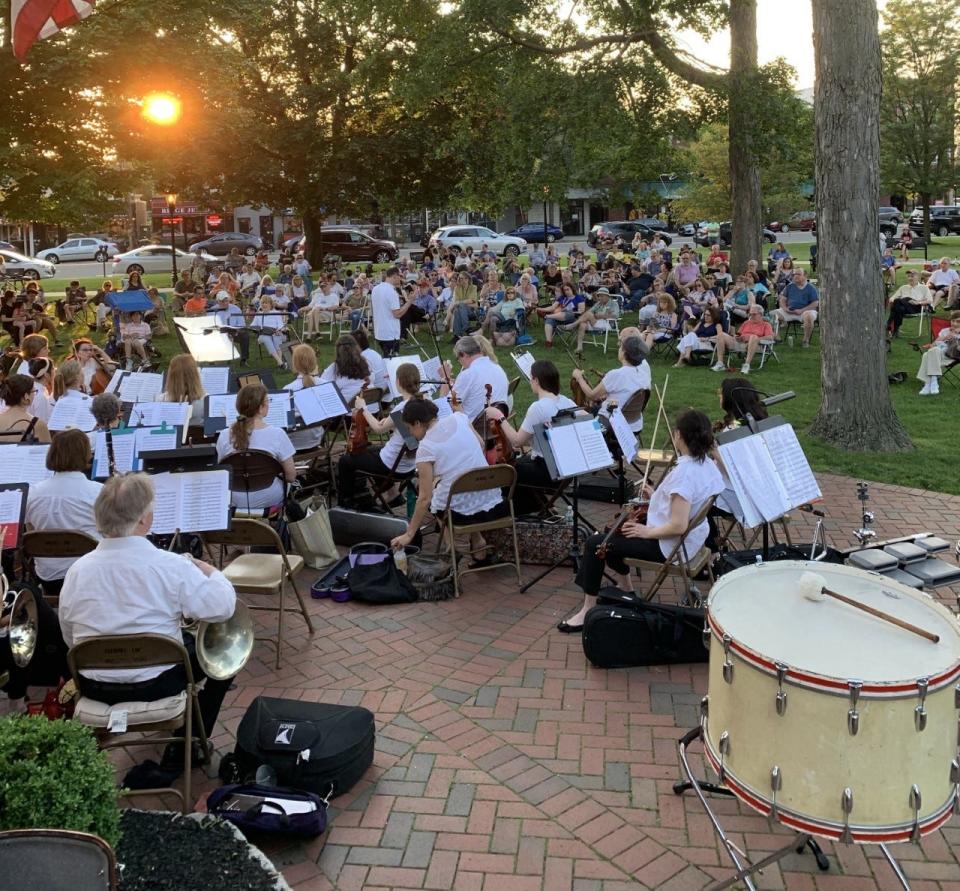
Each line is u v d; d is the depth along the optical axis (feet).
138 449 20.63
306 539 20.68
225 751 13.74
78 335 58.59
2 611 13.19
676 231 157.28
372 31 80.18
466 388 25.03
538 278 76.79
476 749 13.76
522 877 11.01
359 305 59.67
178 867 9.81
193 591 11.85
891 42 109.50
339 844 11.64
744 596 10.43
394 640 17.47
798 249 126.00
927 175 111.14
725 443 15.72
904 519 23.98
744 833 11.73
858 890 10.71
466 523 19.77
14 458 18.60
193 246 139.54
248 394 20.17
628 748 13.71
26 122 57.67
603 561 16.97
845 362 31.19
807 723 8.57
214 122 66.03
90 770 8.63
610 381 25.58
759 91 58.90
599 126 60.34
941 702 8.53
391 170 98.48
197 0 61.11
